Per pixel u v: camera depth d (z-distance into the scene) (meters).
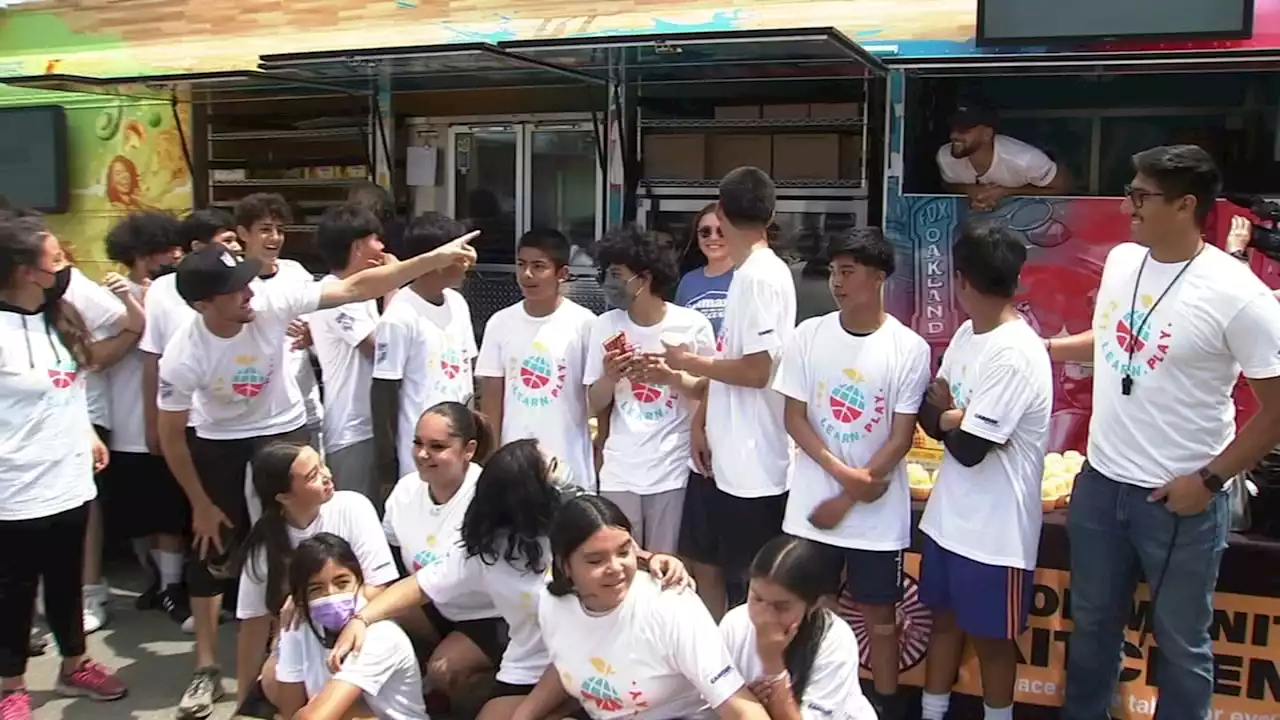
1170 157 2.81
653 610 2.73
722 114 5.28
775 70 4.76
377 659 3.05
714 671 2.66
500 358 3.87
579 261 5.71
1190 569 2.90
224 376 3.67
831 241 3.30
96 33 6.60
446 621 3.58
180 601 4.64
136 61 6.22
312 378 4.32
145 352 4.29
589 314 3.88
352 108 6.03
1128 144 4.98
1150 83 4.89
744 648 2.80
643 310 3.67
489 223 5.96
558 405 3.79
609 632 2.77
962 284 3.16
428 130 6.04
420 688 3.24
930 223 4.62
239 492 3.81
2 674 3.54
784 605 2.61
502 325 3.87
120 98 6.26
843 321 3.32
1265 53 3.95
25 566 3.51
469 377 4.12
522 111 5.80
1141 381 2.92
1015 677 3.31
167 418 3.65
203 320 3.62
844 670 2.71
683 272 5.17
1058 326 4.44
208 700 3.75
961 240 3.14
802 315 5.09
